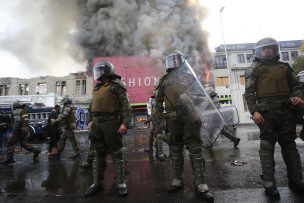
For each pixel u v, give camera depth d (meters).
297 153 3.07
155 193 3.16
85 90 37.66
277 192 2.79
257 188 3.13
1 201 3.05
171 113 3.26
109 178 4.02
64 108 6.47
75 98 37.03
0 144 9.02
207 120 3.37
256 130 14.53
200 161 3.07
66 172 4.68
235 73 38.50
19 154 7.72
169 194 3.09
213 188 3.23
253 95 3.13
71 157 6.39
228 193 3.01
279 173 3.79
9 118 7.62
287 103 2.99
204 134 3.35
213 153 6.03
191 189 3.25
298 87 3.11
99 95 3.35
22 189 3.57
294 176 3.03
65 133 6.48
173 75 3.32
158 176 4.04
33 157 6.54
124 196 3.09
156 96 3.53
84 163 5.05
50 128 7.23
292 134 3.07
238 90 34.06
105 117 3.27
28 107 15.10
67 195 3.23
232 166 4.46
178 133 3.26
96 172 3.31
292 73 3.14
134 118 32.28
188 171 4.26
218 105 7.08
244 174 3.84
